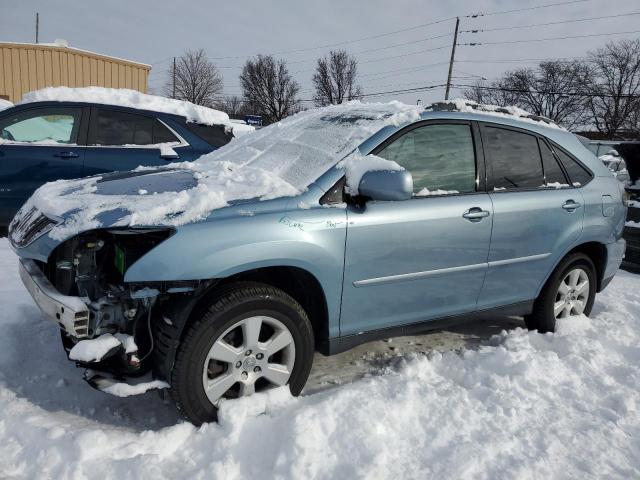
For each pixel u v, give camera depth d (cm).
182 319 248
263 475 226
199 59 5825
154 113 642
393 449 245
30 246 261
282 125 402
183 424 254
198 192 266
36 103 605
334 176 292
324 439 245
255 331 265
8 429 242
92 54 1662
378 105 362
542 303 403
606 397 311
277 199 275
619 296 532
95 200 266
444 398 291
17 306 369
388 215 300
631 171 752
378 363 359
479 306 361
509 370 333
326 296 287
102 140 618
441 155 336
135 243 249
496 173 360
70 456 224
